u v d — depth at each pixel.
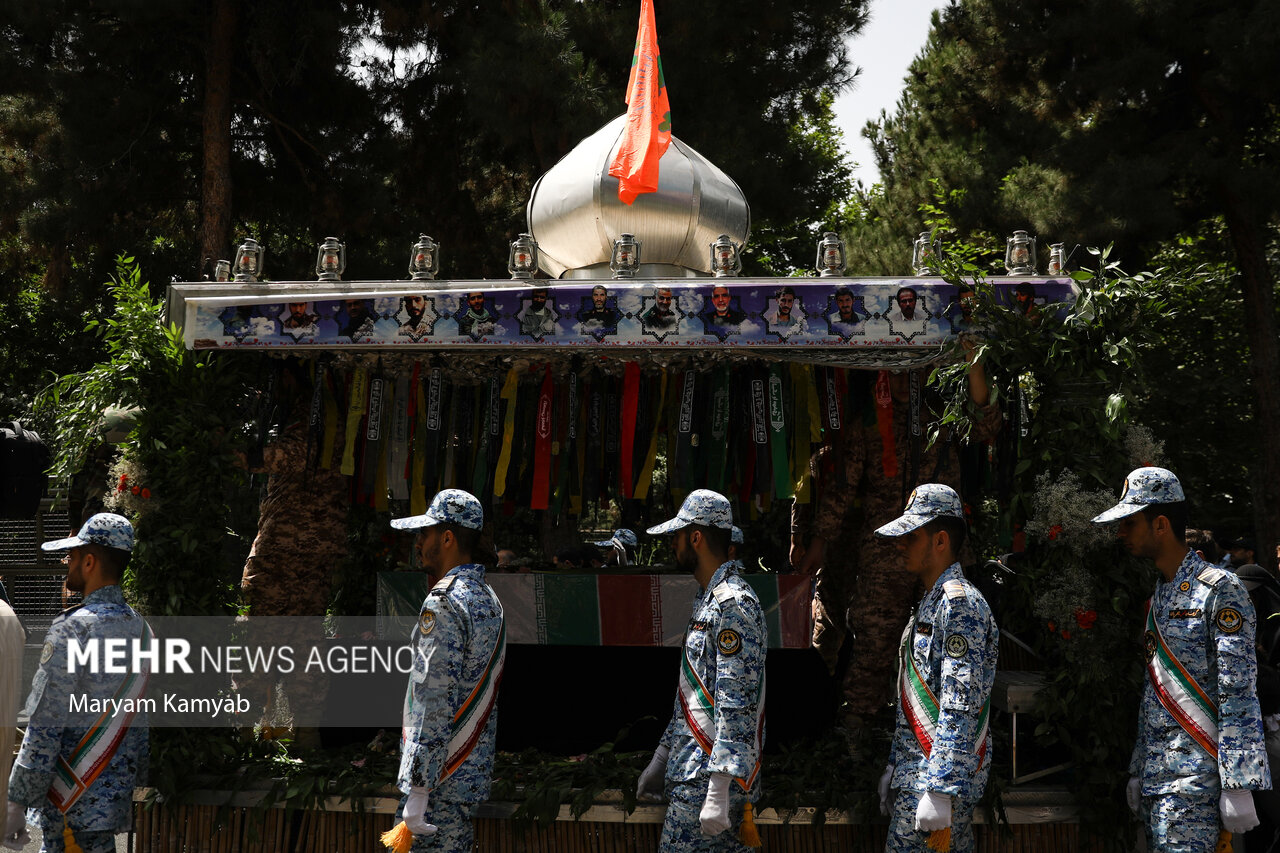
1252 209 14.41
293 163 15.91
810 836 4.52
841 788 4.56
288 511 5.46
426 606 3.86
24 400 18.06
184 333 4.61
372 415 5.31
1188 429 15.89
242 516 6.32
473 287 4.69
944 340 4.66
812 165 14.16
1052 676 4.59
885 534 3.91
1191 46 13.48
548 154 12.93
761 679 3.88
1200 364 16.27
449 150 16.28
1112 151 13.91
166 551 4.68
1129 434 4.59
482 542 6.18
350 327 4.64
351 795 4.61
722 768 3.67
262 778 4.73
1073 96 14.48
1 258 16.47
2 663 4.12
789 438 5.39
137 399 4.75
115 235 14.78
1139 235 13.79
